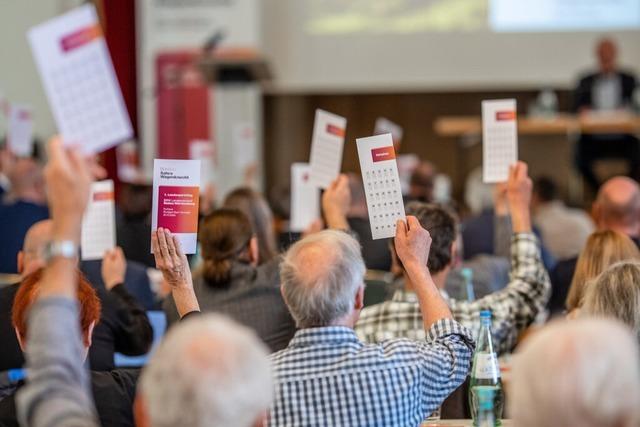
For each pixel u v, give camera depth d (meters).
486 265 6.29
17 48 13.08
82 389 2.49
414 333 4.55
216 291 5.04
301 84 15.82
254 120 14.77
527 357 2.27
